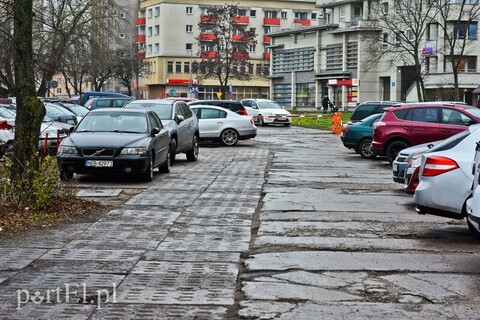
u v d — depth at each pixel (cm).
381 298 711
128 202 1362
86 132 1734
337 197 1474
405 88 7212
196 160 2352
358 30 7675
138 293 720
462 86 6681
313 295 719
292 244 979
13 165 1206
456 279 789
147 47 10588
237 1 10419
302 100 8888
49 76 3828
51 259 868
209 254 909
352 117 2958
